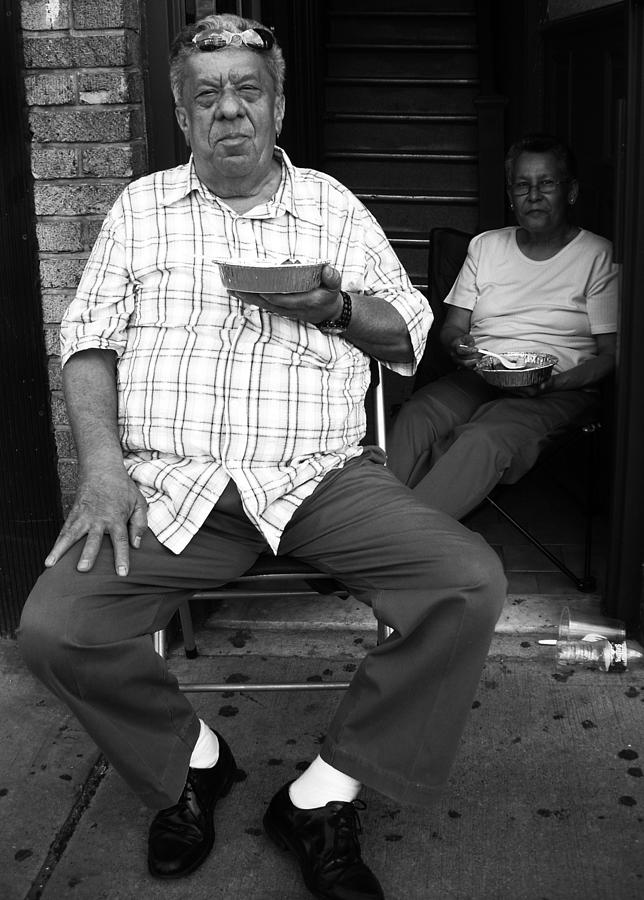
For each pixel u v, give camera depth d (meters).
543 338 3.21
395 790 1.91
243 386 2.02
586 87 4.11
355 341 2.12
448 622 1.84
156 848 2.03
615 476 2.73
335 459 2.11
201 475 2.01
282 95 2.16
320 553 2.06
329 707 2.57
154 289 2.08
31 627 1.80
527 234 3.26
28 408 2.73
